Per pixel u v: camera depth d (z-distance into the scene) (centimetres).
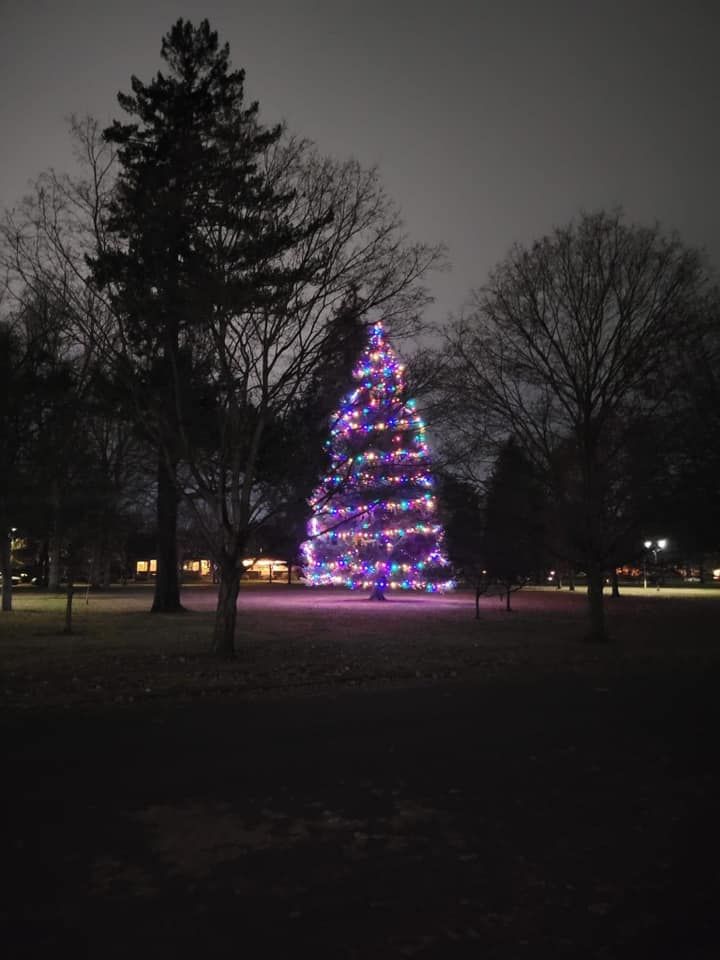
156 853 536
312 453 1714
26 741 864
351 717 1020
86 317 1853
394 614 3014
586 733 926
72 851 537
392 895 474
